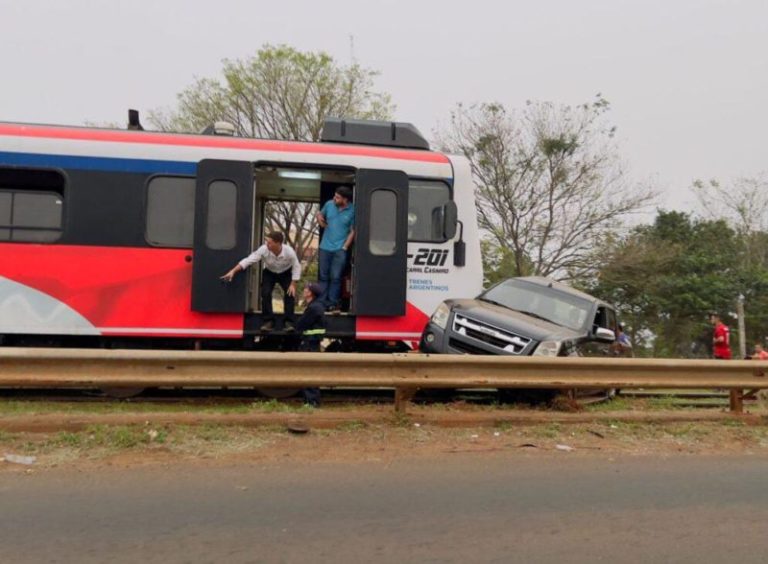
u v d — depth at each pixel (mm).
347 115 23250
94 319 8680
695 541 4508
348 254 9742
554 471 5984
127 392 8430
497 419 7391
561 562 4105
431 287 9695
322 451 6246
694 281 27703
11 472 5375
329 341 9859
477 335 8766
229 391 9070
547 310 10000
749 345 28984
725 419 8117
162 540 4238
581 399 9242
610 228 25406
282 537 4348
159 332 8828
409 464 6004
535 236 25328
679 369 7938
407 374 7234
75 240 8672
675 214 33969
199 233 8883
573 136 24734
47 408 7500
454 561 4066
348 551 4164
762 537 4613
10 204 8594
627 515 4957
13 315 8523
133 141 8906
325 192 10430
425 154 9836
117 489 5105
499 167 25047
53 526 4398
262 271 9219
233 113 23188
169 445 6129
